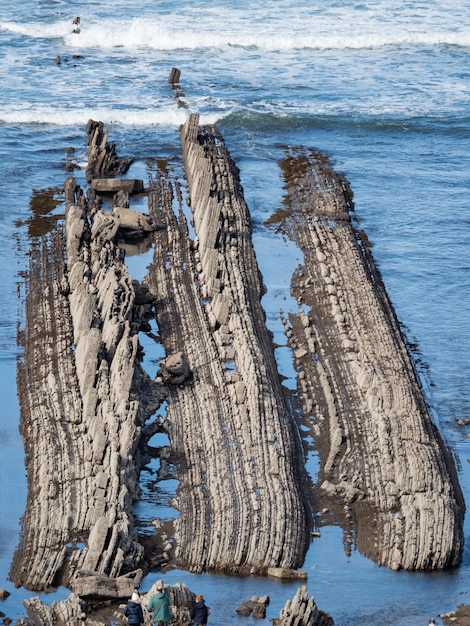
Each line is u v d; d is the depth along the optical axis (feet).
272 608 128.77
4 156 260.83
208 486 150.00
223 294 194.08
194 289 200.23
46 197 239.30
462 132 287.48
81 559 134.51
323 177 255.09
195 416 163.73
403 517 145.89
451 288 211.82
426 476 152.25
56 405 164.35
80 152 266.57
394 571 137.90
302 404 170.50
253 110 295.07
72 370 173.78
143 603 125.39
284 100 305.73
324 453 159.53
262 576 135.64
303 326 191.72
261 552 137.90
